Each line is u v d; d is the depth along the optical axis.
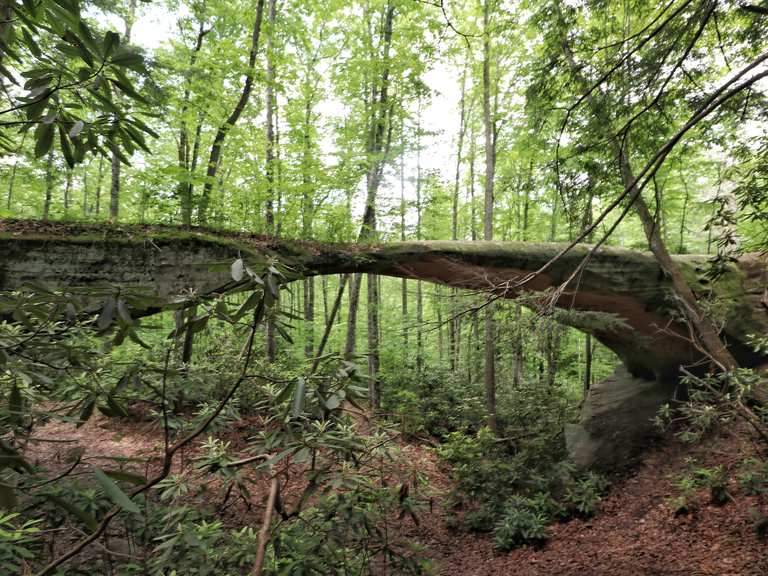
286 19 9.02
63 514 2.45
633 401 8.69
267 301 1.13
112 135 1.12
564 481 7.05
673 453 7.12
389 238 9.62
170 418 2.24
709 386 4.29
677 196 9.89
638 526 5.69
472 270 7.00
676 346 8.28
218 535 2.19
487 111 10.12
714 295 7.51
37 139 1.06
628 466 7.27
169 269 5.21
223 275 5.36
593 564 5.04
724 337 7.48
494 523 6.16
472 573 5.32
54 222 5.11
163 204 6.48
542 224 13.17
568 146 5.05
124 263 5.02
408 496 2.62
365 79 9.51
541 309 2.91
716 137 5.64
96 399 1.40
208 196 7.09
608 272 7.45
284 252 6.02
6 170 7.37
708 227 4.71
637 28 5.67
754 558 4.27
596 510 6.39
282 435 1.75
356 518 2.23
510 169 12.62
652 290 7.59
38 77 0.98
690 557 4.66
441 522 6.45
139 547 2.90
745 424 6.45
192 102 7.45
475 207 15.13
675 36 3.45
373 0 9.47
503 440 8.23
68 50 0.96
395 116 9.96
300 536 2.36
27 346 1.35
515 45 10.23
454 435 7.24
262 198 7.58
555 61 5.34
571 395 11.80
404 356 12.48
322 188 8.07
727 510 5.23
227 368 5.88
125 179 9.15
